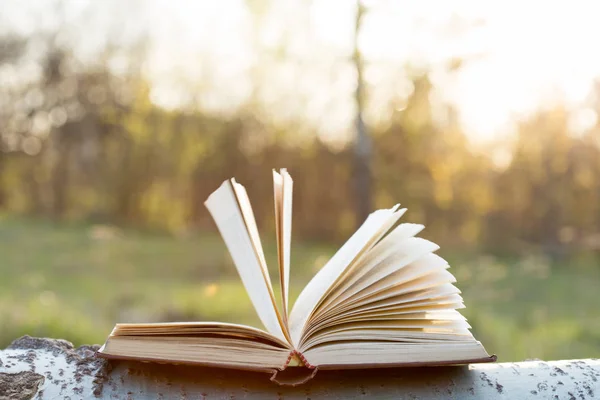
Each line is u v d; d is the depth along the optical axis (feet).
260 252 2.80
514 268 34.99
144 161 51.67
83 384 2.30
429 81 41.14
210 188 51.01
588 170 43.73
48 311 16.90
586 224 43.75
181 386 2.33
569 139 43.98
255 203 49.37
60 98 53.01
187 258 36.06
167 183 51.62
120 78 52.54
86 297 23.84
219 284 27.63
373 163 45.91
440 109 44.09
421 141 46.16
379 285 2.54
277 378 2.37
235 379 2.39
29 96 53.21
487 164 45.96
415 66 40.47
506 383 2.47
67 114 53.26
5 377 2.30
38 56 52.95
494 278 31.60
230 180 2.81
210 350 2.33
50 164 53.57
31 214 53.62
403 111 44.29
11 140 53.83
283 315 2.42
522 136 44.86
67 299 23.08
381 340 2.42
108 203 52.37
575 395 2.44
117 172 52.21
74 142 53.01
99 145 52.80
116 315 20.99
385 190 46.68
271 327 2.42
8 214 51.55
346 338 2.39
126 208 52.29
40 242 39.37
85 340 15.48
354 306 2.48
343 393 2.35
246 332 2.36
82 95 52.75
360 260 2.65
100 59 52.65
